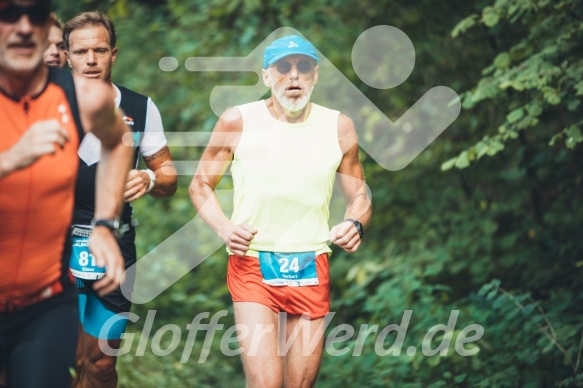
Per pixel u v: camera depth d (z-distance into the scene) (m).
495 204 20.20
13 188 8.45
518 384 14.63
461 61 21.70
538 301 16.02
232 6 25.53
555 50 15.35
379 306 17.77
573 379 13.80
